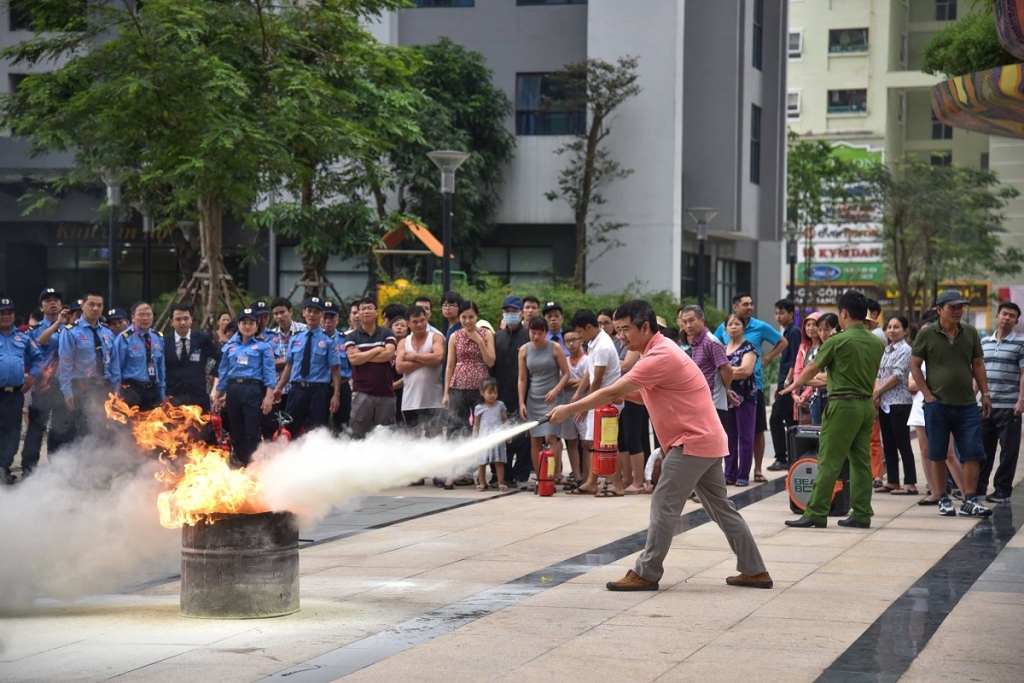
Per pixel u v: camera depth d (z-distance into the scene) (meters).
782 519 11.29
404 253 26.02
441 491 13.56
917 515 11.56
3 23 32.47
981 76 8.60
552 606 7.29
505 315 13.67
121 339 13.50
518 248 35.75
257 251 33.06
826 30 73.25
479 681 5.57
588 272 35.25
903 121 74.25
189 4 18.81
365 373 13.45
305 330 13.89
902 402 13.12
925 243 52.47
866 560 8.96
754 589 7.84
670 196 34.50
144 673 5.73
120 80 17.92
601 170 34.03
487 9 35.50
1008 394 12.41
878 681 5.55
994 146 70.50
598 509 11.93
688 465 7.71
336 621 6.87
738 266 44.69
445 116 31.67
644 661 5.94
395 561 8.92
